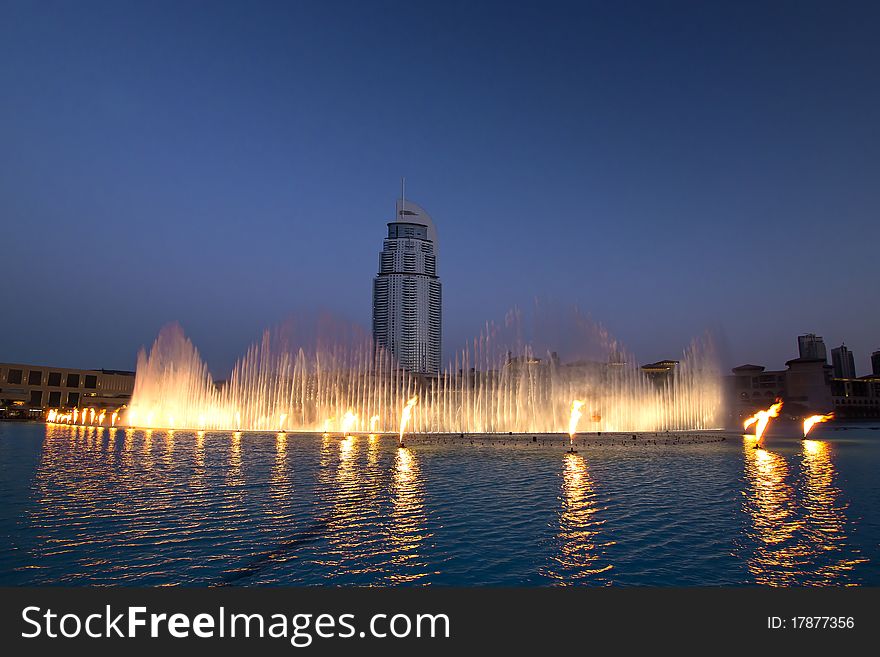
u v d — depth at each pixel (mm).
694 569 10859
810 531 13883
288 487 20953
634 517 15586
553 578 10406
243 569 10805
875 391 164875
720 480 23516
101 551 11883
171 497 18531
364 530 13898
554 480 23406
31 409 121750
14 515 15391
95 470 25828
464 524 14617
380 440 49781
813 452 38312
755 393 143750
